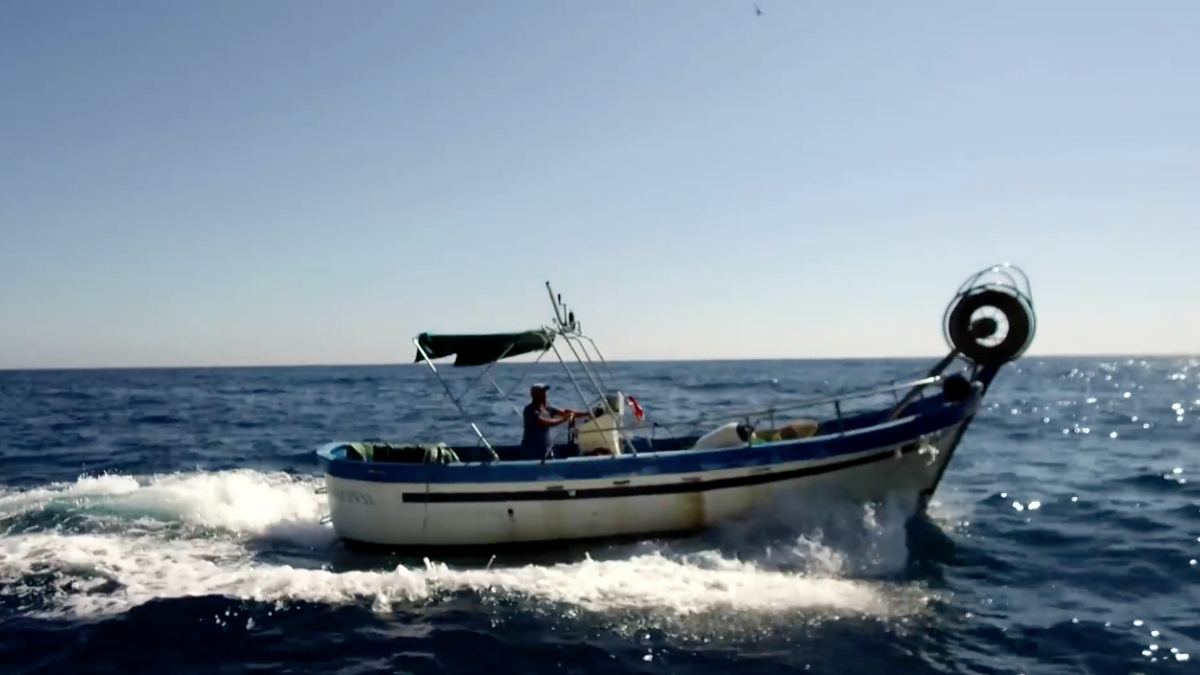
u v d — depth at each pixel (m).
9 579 9.63
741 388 53.12
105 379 98.44
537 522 10.77
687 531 10.85
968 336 11.91
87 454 21.77
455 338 10.91
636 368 138.38
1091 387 60.81
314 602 8.92
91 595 9.16
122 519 12.67
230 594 9.16
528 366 13.34
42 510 13.18
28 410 39.00
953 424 11.48
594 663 7.48
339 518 11.41
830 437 10.91
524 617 8.47
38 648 7.84
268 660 7.62
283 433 27.06
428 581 9.48
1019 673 7.34
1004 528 12.59
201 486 15.28
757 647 7.77
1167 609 8.96
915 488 11.61
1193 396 48.03
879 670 7.35
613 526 10.80
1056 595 9.41
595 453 11.65
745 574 9.62
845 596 9.03
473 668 7.43
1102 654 7.76
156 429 28.89
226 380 91.19
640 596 8.96
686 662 7.48
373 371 165.62
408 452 12.52
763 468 10.78
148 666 7.52
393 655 7.69
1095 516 13.50
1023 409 37.72
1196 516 13.46
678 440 13.38
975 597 9.25
